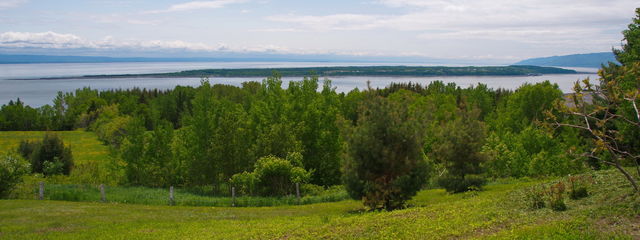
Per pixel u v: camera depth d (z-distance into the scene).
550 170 37.03
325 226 16.30
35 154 50.06
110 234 17.94
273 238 15.41
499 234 11.84
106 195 31.28
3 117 121.62
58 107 139.38
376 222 15.73
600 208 12.91
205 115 39.91
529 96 71.25
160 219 21.77
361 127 21.34
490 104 91.00
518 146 41.06
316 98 53.44
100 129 93.19
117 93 152.88
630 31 30.47
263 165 33.59
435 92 97.19
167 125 44.56
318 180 44.59
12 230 18.84
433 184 35.03
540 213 13.94
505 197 18.03
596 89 12.32
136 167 42.97
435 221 14.82
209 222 20.53
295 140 40.84
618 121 28.36
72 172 49.66
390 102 21.53
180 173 42.69
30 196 30.14
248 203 28.56
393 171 21.19
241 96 113.00
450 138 26.81
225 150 37.59
